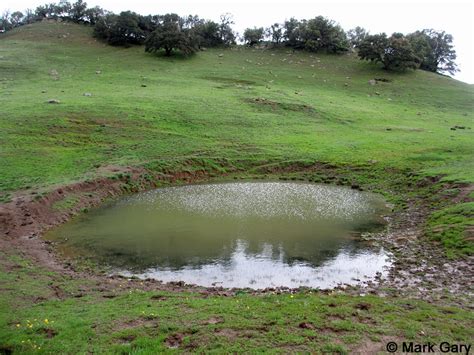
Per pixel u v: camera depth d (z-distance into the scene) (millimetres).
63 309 14938
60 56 100625
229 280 19438
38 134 48156
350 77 100812
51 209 30109
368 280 19203
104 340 12445
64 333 12844
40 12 153000
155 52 108188
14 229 26062
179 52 108812
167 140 52438
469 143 52250
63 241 25359
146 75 87500
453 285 17984
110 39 116438
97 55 105125
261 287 18578
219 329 12977
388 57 105062
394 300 15859
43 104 58625
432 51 126125
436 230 25156
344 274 20031
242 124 60938
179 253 23156
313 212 32250
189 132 56094
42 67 88500
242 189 41062
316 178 45531
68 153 44594
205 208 33375
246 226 28422
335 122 66500
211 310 14617
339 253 23094
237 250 23641
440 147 51250
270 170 48000
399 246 24016
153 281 19219
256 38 128375
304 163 48906
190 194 38688
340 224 28969
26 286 17516
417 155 48281
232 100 71938
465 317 14047
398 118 71188
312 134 59531
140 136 52625
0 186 32781
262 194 38750
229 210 32719
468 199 30078
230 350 11664
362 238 25828
